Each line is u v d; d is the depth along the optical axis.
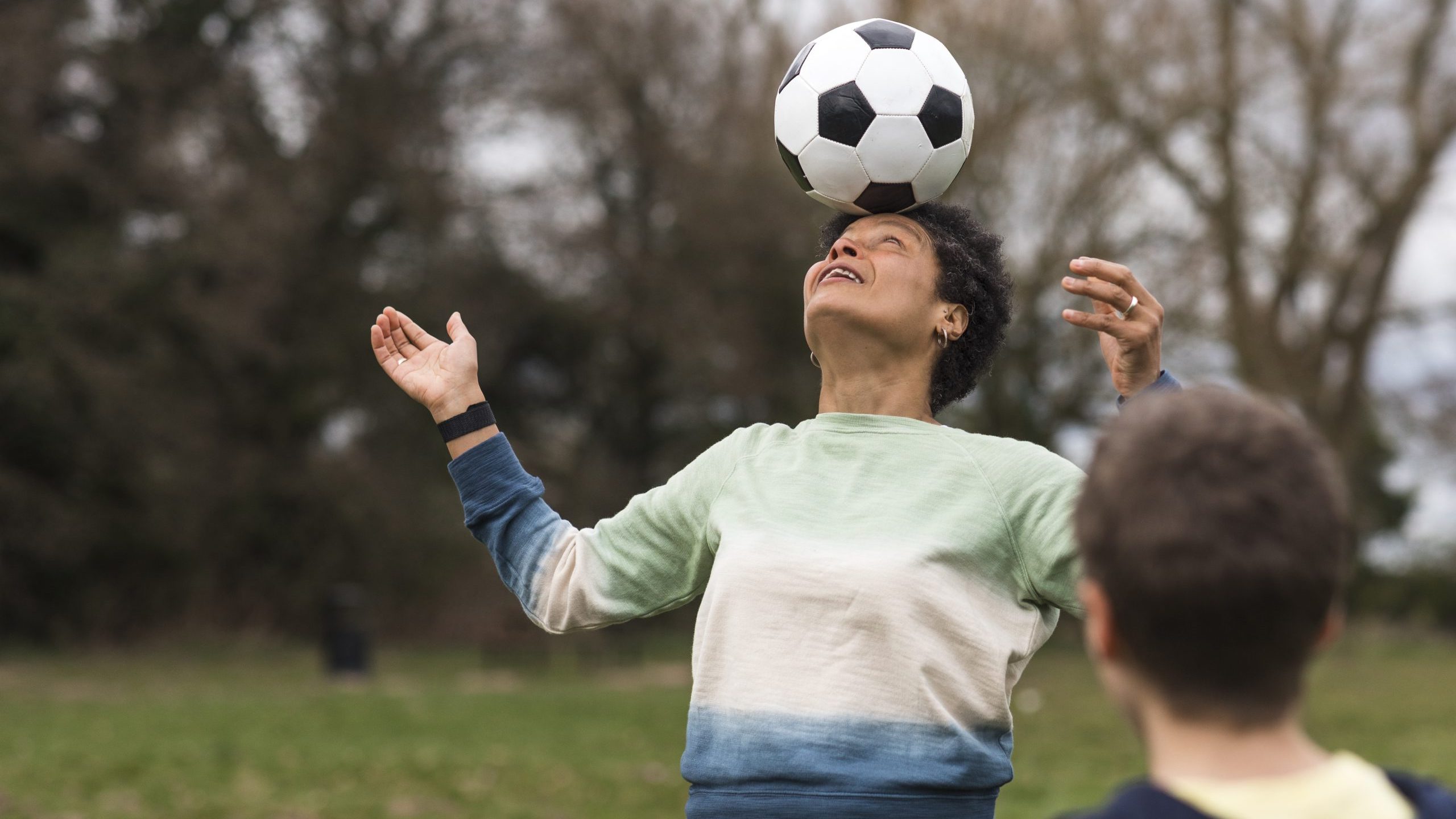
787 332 24.64
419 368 2.50
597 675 19.38
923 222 2.43
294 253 23.00
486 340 25.34
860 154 2.48
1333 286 22.53
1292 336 22.75
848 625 2.02
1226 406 1.26
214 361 22.08
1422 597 27.83
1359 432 23.70
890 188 2.50
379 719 12.39
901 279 2.30
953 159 2.52
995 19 21.80
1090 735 12.06
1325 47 21.28
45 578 20.86
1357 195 21.67
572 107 24.83
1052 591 2.09
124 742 10.20
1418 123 21.08
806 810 1.98
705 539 2.26
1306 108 21.36
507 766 9.39
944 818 1.99
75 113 20.86
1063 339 22.61
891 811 1.96
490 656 21.34
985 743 2.07
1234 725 1.19
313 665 19.98
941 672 2.00
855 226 2.42
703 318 24.53
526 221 25.25
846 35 2.60
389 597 24.05
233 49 23.34
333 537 23.39
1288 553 1.16
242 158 22.45
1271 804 1.16
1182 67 21.53
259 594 23.11
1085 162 22.23
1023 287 21.94
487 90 24.72
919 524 2.09
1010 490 2.12
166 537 21.44
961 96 2.53
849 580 2.03
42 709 12.96
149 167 20.48
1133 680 1.24
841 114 2.48
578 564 2.35
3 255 20.19
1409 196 21.16
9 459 19.81
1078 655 23.53
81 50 20.20
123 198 20.38
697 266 24.97
